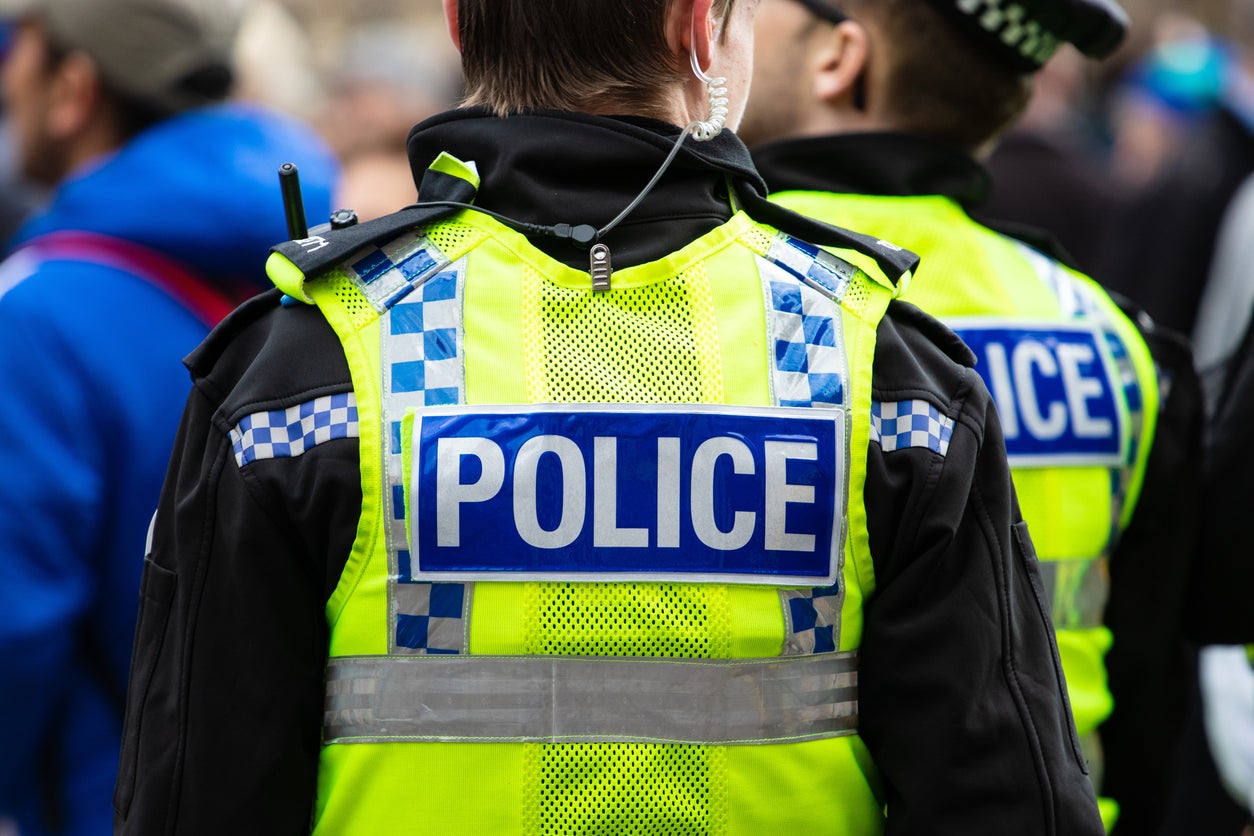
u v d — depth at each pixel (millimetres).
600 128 3762
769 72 5867
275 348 3688
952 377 3877
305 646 3668
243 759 3604
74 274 6375
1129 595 5562
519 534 3584
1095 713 5316
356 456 3590
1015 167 12992
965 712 3705
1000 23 5539
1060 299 5465
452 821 3590
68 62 6926
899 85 5660
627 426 3629
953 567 3811
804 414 3688
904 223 5449
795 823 3707
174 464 3842
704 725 3637
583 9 3752
